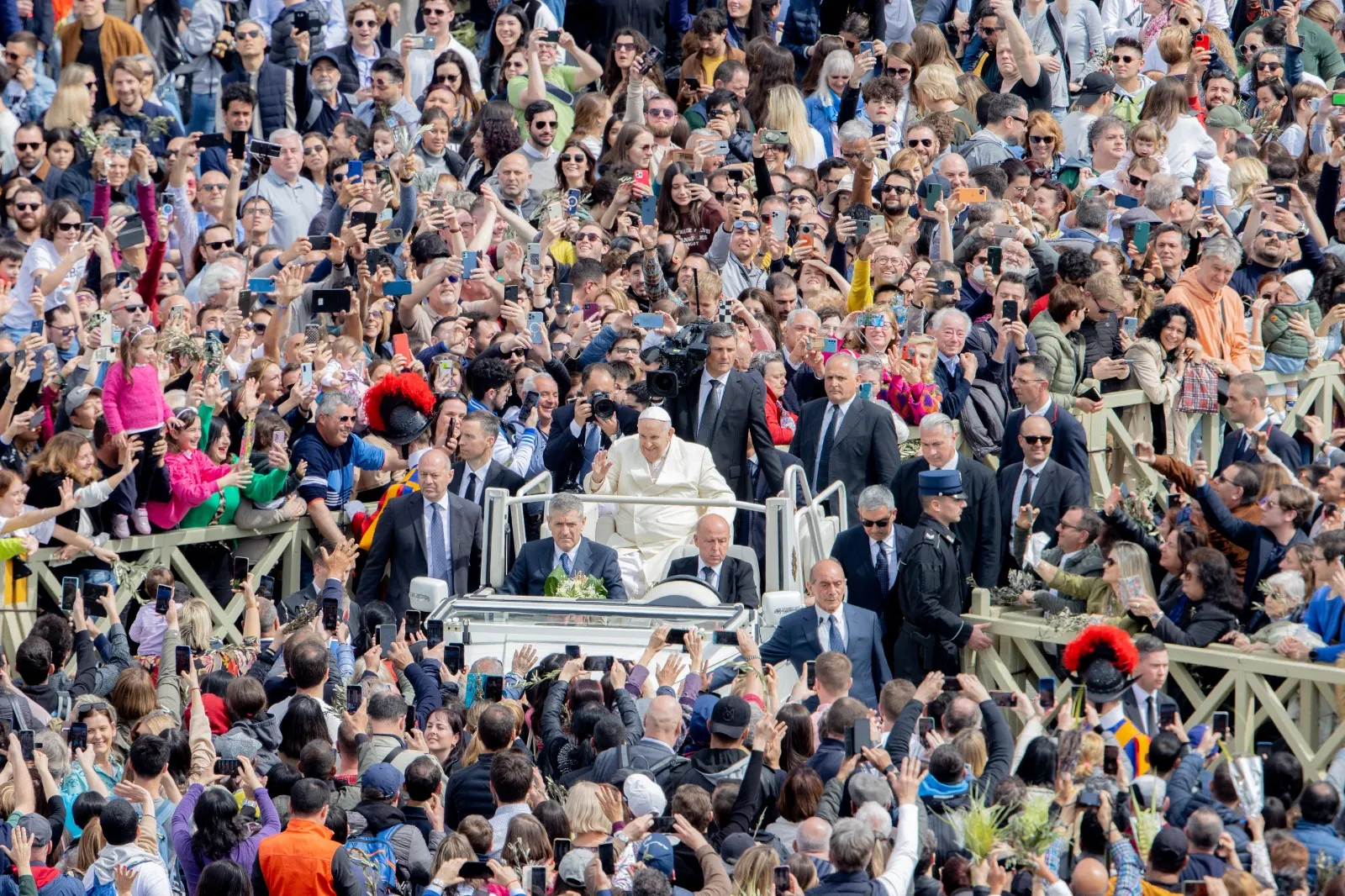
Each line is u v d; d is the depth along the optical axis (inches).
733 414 2112.5
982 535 2026.3
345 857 1408.7
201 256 2583.7
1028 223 2576.3
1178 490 2014.0
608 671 1747.0
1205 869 1417.3
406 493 2134.6
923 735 1604.3
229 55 3014.3
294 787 1424.7
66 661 1836.9
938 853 1443.2
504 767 1486.2
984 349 2268.7
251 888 1396.4
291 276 2262.6
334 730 1683.1
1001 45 3031.5
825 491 2085.4
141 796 1488.7
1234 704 1902.1
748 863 1357.0
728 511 2058.3
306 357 2209.6
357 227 2309.3
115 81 2844.5
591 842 1439.5
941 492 1983.3
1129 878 1407.5
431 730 1635.1
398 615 2074.3
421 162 2763.3
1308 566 1862.7
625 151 2706.7
